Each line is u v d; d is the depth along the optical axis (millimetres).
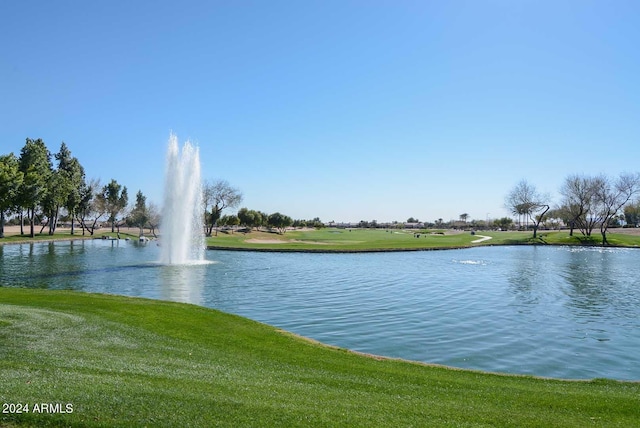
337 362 12414
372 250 63094
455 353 15586
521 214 99562
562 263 48781
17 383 8047
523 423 7855
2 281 30688
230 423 6848
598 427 7867
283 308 22656
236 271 38031
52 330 13102
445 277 35781
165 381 8711
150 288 28500
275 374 10234
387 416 7660
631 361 15039
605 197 84250
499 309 23156
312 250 61062
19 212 77188
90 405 7211
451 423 7570
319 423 7070
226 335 15000
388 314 21531
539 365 14500
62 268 38750
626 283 33250
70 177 92562
